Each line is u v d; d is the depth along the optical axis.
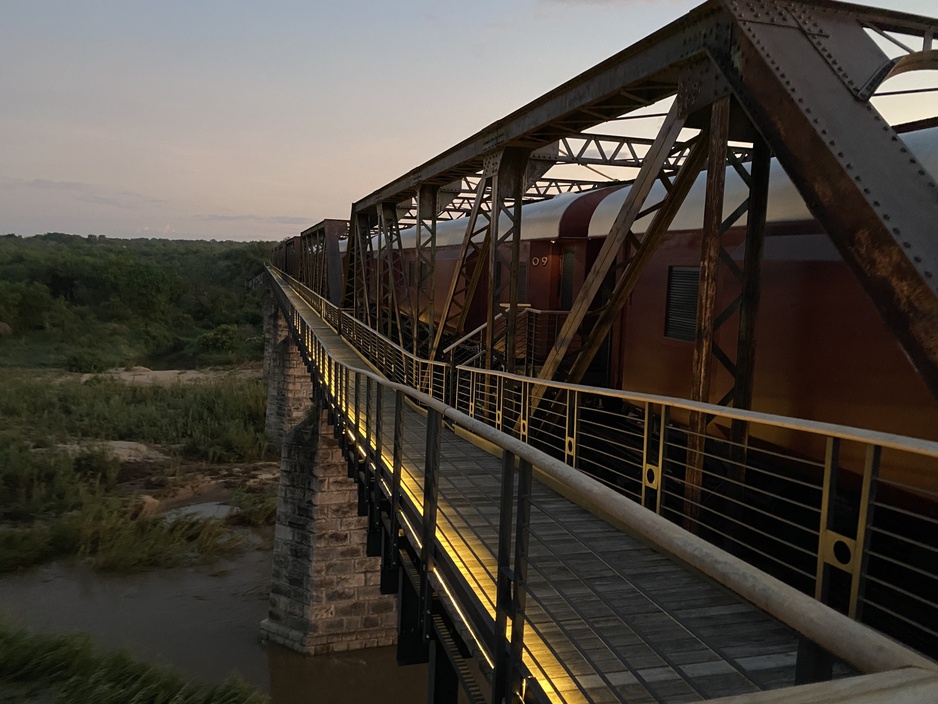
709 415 7.36
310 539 18.27
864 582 3.13
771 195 6.84
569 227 11.35
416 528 5.77
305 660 17.83
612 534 5.49
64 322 73.81
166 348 73.44
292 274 54.75
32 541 21.92
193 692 13.41
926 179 3.88
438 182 13.80
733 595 4.25
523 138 8.96
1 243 121.12
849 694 0.82
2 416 36.31
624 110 7.27
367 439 8.57
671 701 3.05
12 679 12.33
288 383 34.69
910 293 3.71
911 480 5.23
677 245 8.41
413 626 6.26
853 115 4.24
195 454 33.94
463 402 12.09
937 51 4.50
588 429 9.49
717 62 5.05
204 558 22.72
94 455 29.69
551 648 2.86
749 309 5.34
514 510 6.04
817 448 6.13
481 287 15.48
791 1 4.70
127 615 18.91
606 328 6.80
